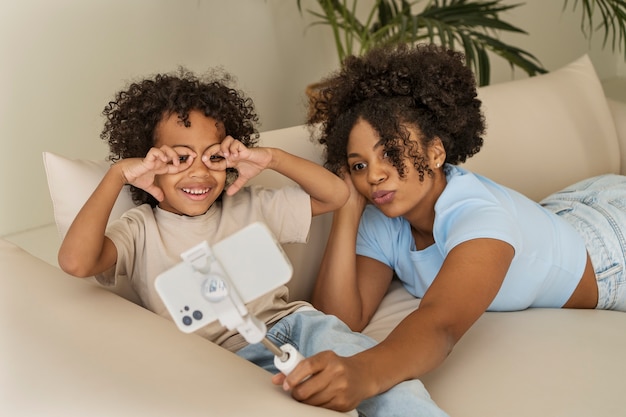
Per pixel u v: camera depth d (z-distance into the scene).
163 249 1.25
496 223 1.29
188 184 1.25
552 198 1.79
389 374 1.03
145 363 0.94
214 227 1.31
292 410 0.88
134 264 1.26
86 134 2.70
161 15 2.83
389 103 1.36
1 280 1.13
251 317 0.85
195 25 2.95
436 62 1.41
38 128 2.58
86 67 2.65
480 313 1.21
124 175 1.18
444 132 1.41
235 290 0.83
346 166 1.46
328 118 1.47
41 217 2.63
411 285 1.56
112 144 1.36
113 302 1.13
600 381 1.22
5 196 2.54
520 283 1.45
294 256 1.49
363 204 1.50
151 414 0.83
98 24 2.66
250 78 3.19
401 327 1.12
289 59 3.33
